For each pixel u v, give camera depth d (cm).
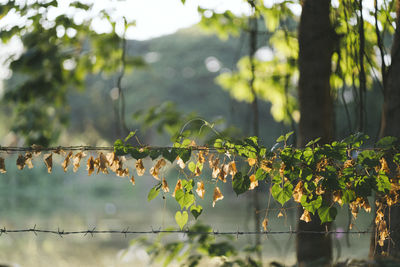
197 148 300
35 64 664
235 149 299
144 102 3475
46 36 652
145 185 3528
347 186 312
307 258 398
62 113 746
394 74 386
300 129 416
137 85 3566
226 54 3741
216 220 1595
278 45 598
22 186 3141
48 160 300
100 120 3422
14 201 2512
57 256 984
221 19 702
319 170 306
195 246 468
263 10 564
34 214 1903
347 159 326
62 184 3353
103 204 2492
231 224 1416
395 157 312
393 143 340
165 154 296
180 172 308
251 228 1246
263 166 298
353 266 334
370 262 323
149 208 2231
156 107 780
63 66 716
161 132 782
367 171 313
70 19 631
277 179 309
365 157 308
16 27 614
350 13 445
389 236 350
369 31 515
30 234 1307
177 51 3716
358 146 306
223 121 448
